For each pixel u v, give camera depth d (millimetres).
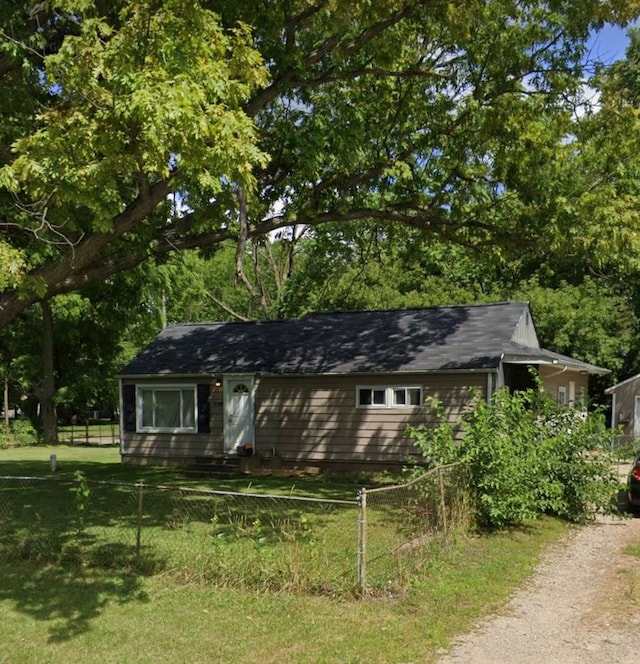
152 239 11055
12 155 9266
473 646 5465
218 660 5227
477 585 6980
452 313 19141
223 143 6582
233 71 7605
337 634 5664
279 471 17562
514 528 9742
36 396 34312
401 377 16938
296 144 11375
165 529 9727
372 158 13555
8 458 24547
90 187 7051
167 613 6266
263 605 6410
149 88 6227
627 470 18016
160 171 6609
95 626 5984
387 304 29766
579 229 11719
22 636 5824
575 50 12539
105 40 8086
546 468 10242
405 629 5762
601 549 8867
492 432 9750
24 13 9062
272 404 18547
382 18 10266
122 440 20641
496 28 12391
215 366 19297
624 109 12070
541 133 12727
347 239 17125
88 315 31750
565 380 21828
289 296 30875
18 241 10656
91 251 8703
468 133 13375
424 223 13609
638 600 6660
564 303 27281
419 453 16609
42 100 10242
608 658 5234
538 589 7016
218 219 11453
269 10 9953
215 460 18531
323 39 11812
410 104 13289
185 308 39719
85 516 11055
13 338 32312
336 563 7230
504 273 31094
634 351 28906
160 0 7051
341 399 17688
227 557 7332
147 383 20281
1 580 7383
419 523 9414
